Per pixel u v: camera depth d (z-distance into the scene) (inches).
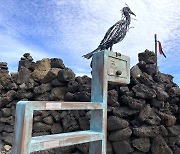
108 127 144.5
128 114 146.2
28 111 72.4
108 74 120.6
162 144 140.6
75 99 168.7
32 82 202.7
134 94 152.0
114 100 150.6
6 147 198.2
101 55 120.6
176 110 160.9
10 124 208.4
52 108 80.0
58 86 187.8
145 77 161.3
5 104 214.2
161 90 155.7
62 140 82.1
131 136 144.5
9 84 216.5
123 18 155.1
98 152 106.0
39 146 73.9
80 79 177.6
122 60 132.9
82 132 102.3
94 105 104.0
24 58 226.5
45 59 211.5
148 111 147.2
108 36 146.7
